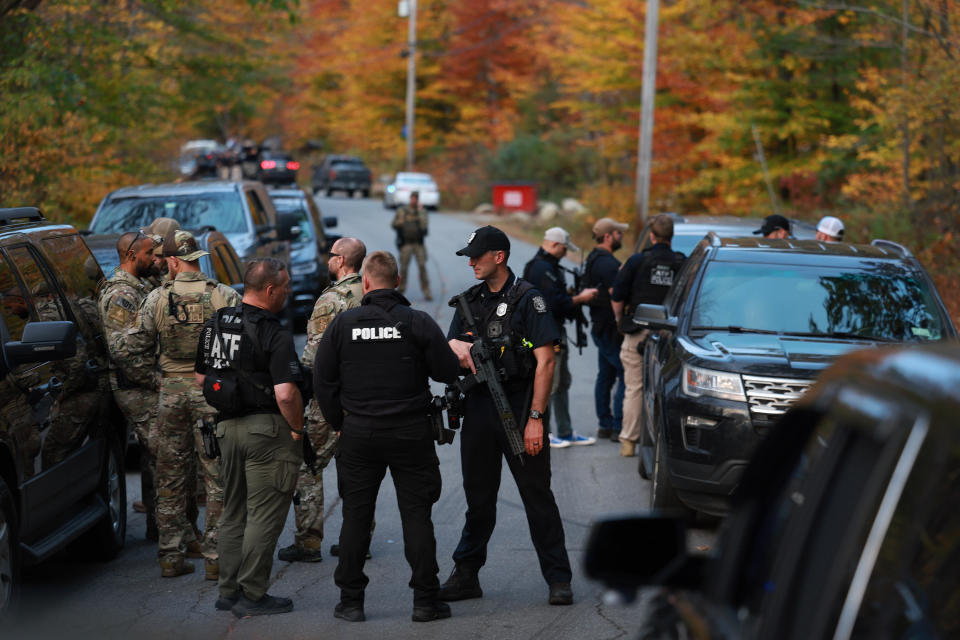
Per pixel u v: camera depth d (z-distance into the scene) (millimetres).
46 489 18188
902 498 5531
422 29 184000
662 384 21922
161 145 73938
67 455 19203
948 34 46719
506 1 160625
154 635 16703
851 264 23906
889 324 22375
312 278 51188
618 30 86875
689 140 85000
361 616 17406
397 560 21000
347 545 17266
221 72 71000
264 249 43719
